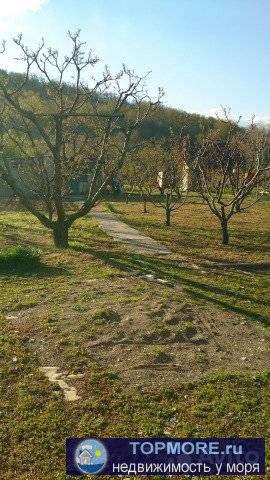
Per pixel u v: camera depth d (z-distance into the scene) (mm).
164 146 23969
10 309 7527
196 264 11367
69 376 5316
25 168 13680
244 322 7012
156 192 32750
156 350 5840
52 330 6539
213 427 4316
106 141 12883
